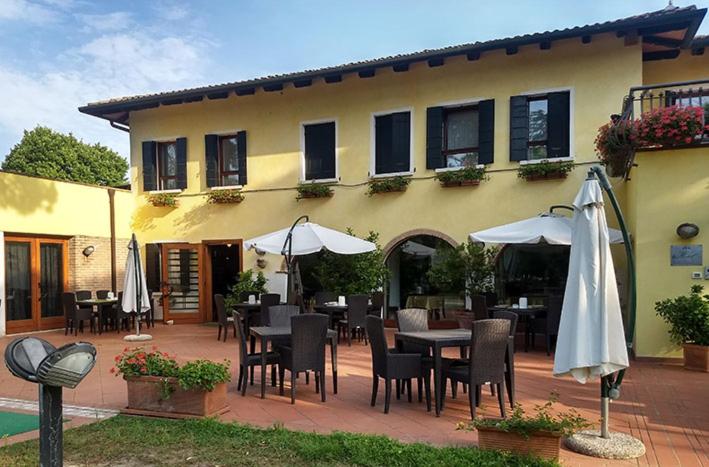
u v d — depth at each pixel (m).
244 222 13.67
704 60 10.83
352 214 12.52
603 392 4.35
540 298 10.71
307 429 4.84
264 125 13.53
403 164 12.07
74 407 5.62
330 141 13.01
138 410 5.28
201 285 14.02
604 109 10.41
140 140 14.85
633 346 8.18
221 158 14.27
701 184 7.85
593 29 9.78
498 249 11.05
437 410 5.25
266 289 13.09
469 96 11.49
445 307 11.70
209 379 5.04
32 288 12.22
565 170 10.51
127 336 11.05
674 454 4.15
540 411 4.47
